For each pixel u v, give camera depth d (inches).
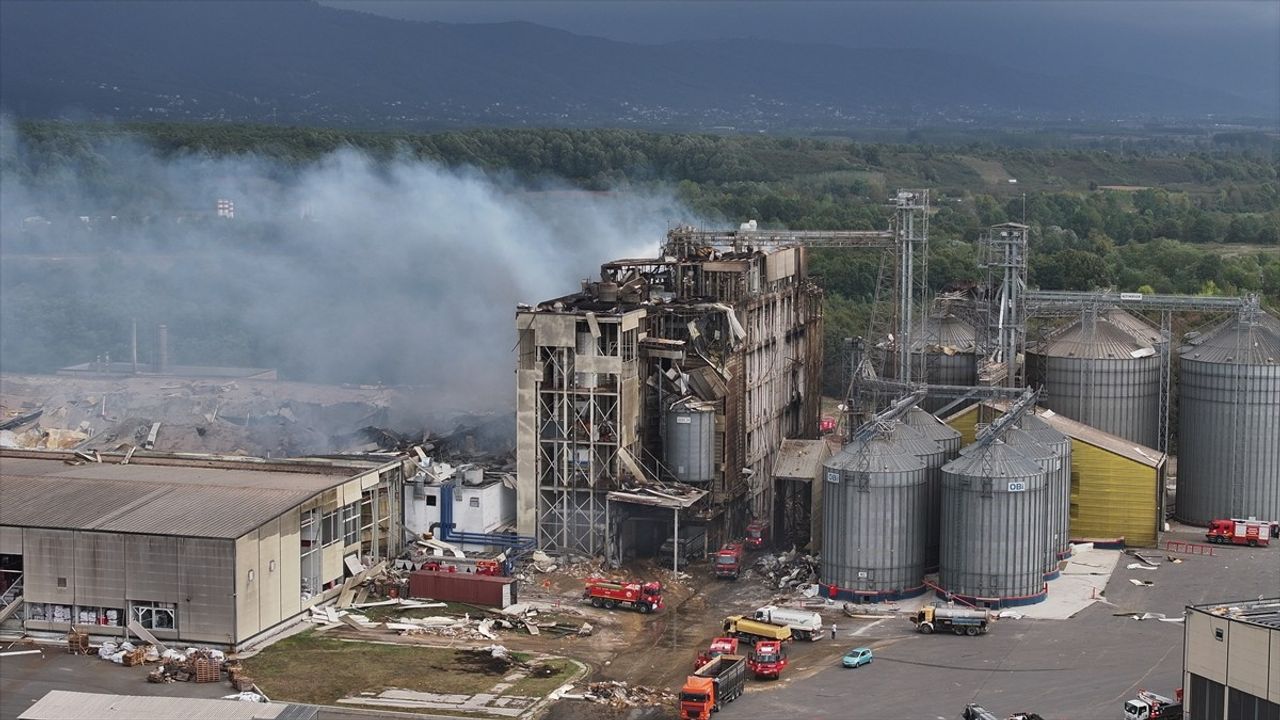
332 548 5054.1
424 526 5669.3
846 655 4443.9
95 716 3622.0
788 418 6835.6
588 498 5561.0
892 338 6914.4
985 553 5073.8
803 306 7022.6
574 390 5506.9
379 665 4379.9
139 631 4552.2
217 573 4490.7
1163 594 5285.4
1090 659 4500.5
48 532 4621.1
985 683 4269.2
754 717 3971.5
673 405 5644.7
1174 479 7362.2
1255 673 3435.0
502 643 4667.8
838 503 5182.1
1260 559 5836.6
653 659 4534.9
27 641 4603.8
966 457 5162.4
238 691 4124.0
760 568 5639.8
